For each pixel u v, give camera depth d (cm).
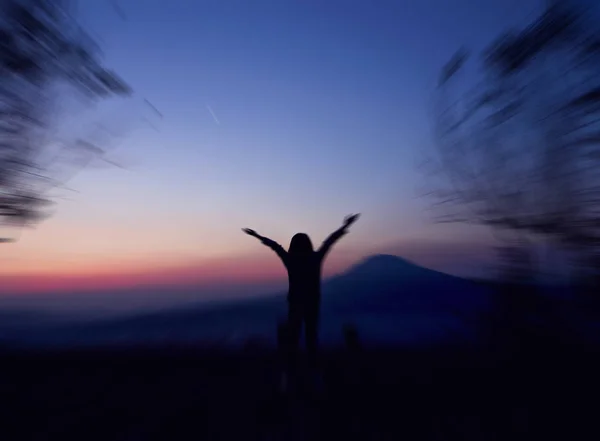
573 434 301
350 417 352
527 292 455
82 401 413
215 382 488
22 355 649
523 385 428
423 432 314
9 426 339
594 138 401
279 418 353
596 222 407
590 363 427
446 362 542
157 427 334
